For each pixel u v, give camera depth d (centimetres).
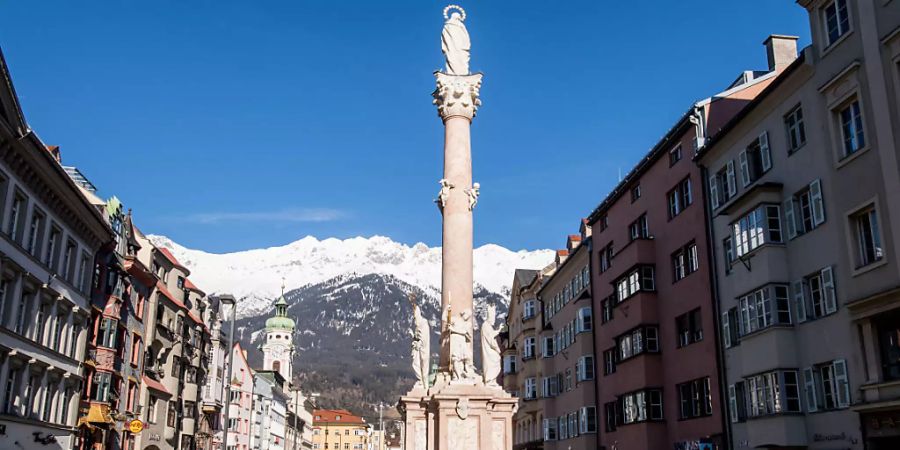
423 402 3148
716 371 3766
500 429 3091
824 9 3014
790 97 3234
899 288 2502
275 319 16512
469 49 3609
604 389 5200
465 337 3145
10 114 3159
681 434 4125
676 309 4272
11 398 3506
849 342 2791
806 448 3012
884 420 2597
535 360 6862
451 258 3269
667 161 4494
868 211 2758
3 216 3294
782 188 3275
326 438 19788
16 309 3481
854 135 2839
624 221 5091
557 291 6500
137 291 5481
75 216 4097
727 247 3784
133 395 5359
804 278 3097
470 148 3466
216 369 8025
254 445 10369
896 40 2602
